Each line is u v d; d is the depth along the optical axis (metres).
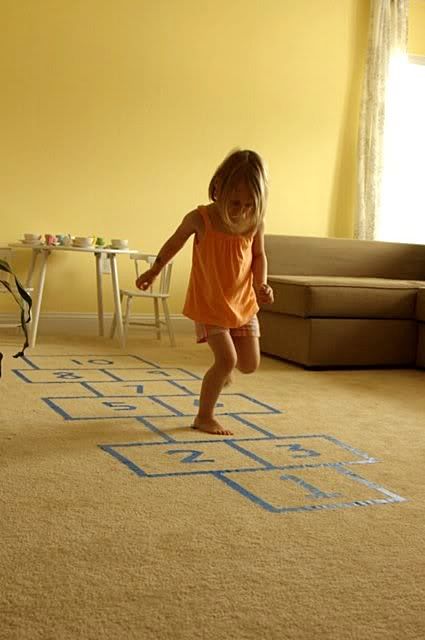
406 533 2.11
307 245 5.46
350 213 6.55
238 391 3.87
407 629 1.58
